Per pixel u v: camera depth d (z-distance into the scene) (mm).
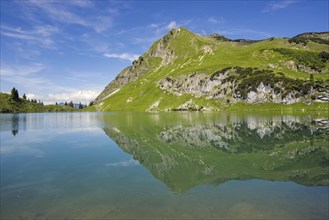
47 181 32406
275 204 23766
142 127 98438
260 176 33531
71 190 28875
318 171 35562
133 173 35844
